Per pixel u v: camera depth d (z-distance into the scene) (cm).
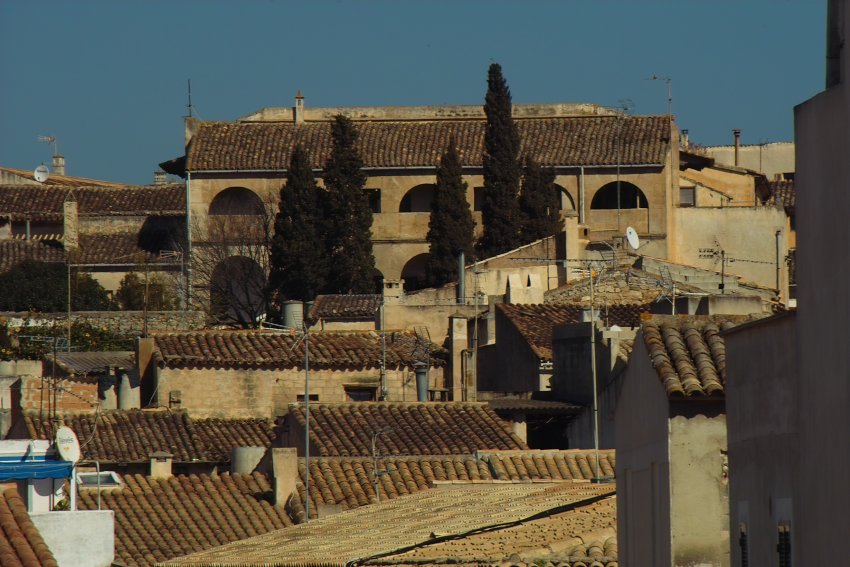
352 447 14662
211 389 17762
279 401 17838
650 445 7106
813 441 5384
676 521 6775
